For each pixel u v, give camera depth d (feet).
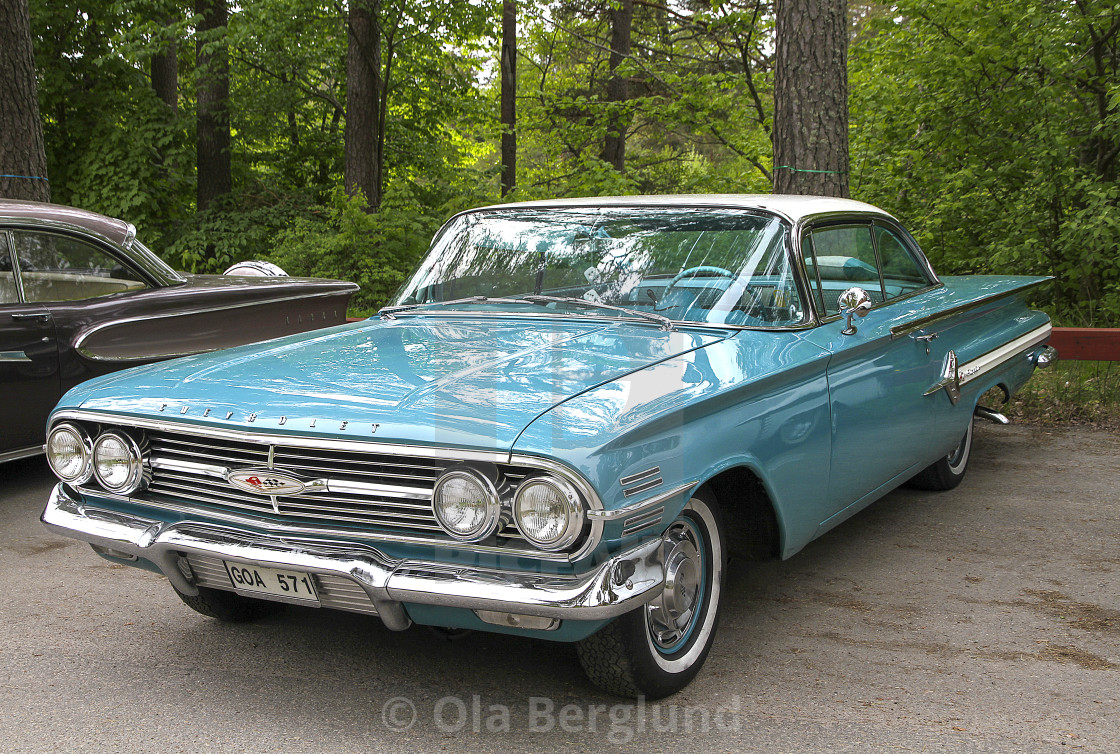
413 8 50.88
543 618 7.95
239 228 51.03
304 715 9.21
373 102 49.49
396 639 11.07
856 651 10.62
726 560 10.30
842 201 13.82
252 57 53.21
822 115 24.16
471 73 59.77
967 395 15.42
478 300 12.41
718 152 82.33
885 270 14.20
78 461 9.86
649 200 12.90
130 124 51.47
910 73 34.55
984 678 9.91
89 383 10.49
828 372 11.26
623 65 48.49
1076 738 8.68
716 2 39.86
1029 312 18.74
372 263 41.01
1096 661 10.31
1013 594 12.28
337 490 8.55
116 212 49.34
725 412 9.44
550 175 70.28
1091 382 23.86
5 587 12.82
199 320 19.08
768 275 11.48
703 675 10.03
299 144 59.00
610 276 11.89
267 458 8.79
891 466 13.02
